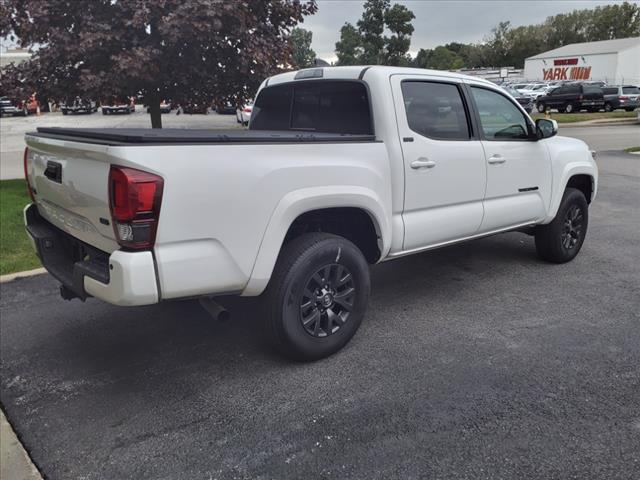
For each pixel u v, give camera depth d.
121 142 2.72
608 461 2.57
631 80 56.81
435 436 2.78
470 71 72.38
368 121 3.85
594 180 5.84
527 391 3.17
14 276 5.36
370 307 4.52
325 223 3.81
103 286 2.78
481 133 4.50
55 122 32.72
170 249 2.77
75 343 3.98
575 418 2.91
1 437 2.89
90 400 3.22
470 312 4.38
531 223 5.14
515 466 2.54
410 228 3.96
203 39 7.50
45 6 7.52
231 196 2.92
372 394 3.19
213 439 2.81
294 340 3.38
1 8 7.86
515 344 3.79
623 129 24.05
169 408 3.11
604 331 3.98
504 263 5.68
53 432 2.93
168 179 2.69
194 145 2.79
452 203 4.27
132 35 7.54
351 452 2.67
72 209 3.16
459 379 3.33
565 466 2.54
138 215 2.63
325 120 4.22
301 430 2.86
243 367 3.55
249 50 8.04
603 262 5.70
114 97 8.26
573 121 27.23
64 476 2.59
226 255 2.95
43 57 7.66
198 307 4.57
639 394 3.13
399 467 2.56
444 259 5.85
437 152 4.05
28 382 3.45
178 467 2.61
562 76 61.75
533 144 5.01
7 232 6.73
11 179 11.19
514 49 94.62
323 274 3.47
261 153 3.06
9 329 4.23
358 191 3.50
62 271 3.37
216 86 8.70
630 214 8.08
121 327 4.23
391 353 3.69
